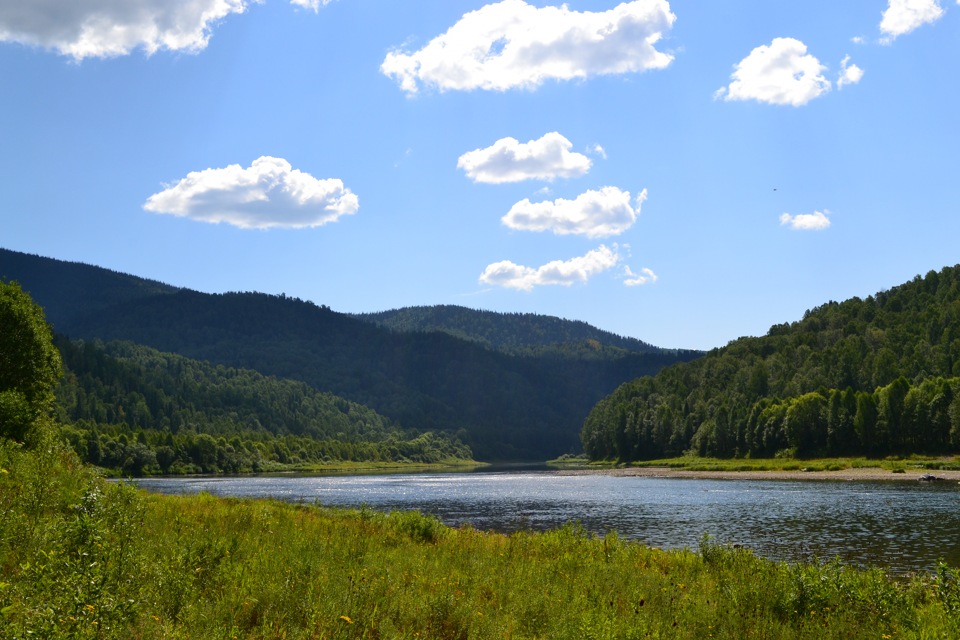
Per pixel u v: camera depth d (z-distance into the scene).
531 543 22.59
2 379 35.00
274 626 10.09
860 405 121.12
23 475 15.98
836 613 13.84
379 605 11.64
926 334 162.25
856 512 53.06
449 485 106.88
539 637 11.30
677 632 12.00
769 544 37.44
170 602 10.17
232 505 24.91
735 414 151.62
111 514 13.74
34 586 9.04
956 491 70.50
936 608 14.87
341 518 25.16
